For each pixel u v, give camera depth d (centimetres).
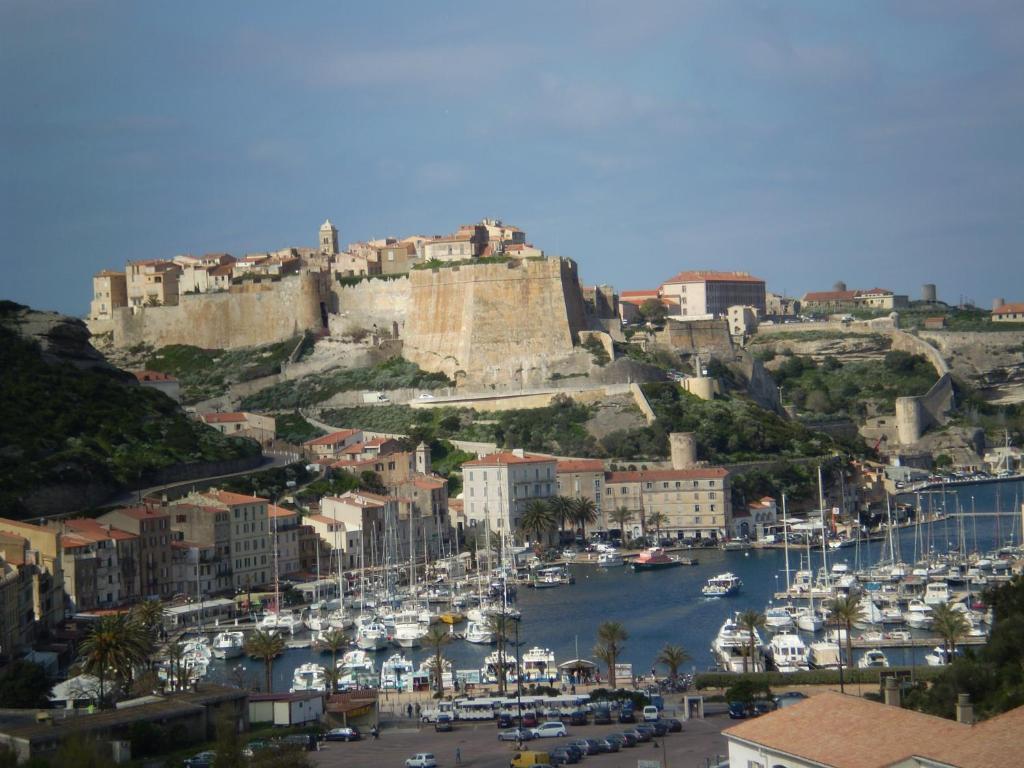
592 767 19688
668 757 19950
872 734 15550
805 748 15650
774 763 15888
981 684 19825
